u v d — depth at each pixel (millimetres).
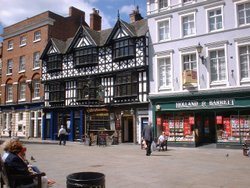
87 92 25469
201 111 19469
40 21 30656
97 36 26688
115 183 7977
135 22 25281
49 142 24516
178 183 7961
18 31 33094
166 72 21391
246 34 18203
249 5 18375
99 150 17375
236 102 18062
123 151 16734
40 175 5375
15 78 32781
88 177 4816
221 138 18703
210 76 19344
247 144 15773
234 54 18500
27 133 30297
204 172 9602
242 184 7809
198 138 19906
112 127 23859
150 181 8227
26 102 30859
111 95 24188
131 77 22953
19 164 5371
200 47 19531
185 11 20594
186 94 19891
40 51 30469
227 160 12664
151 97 21469
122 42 23641
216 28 19516
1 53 36062
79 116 26062
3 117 33812
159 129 21203
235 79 18344
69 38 30484
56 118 27953
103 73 24562
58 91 27859
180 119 20344
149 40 22219
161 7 22062
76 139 26094
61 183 7996
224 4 19078
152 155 14609
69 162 12008
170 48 21094
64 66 27703
